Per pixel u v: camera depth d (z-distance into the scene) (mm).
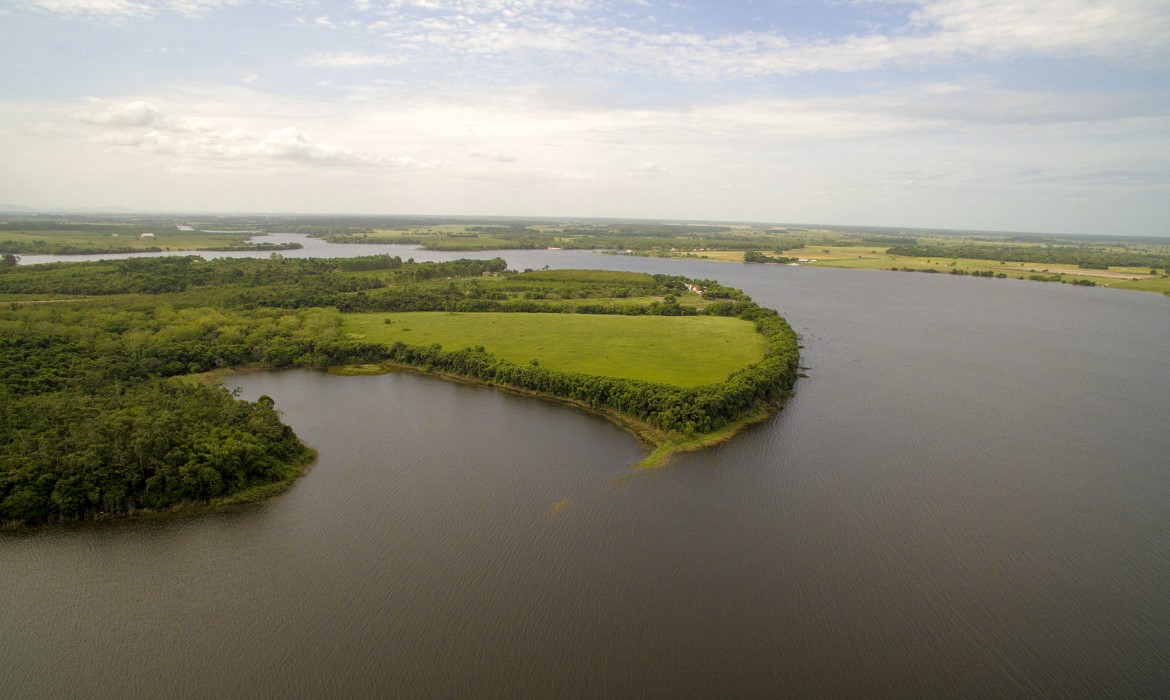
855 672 58500
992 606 67875
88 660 59219
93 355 133750
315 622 64375
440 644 61375
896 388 145250
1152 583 72250
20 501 79812
